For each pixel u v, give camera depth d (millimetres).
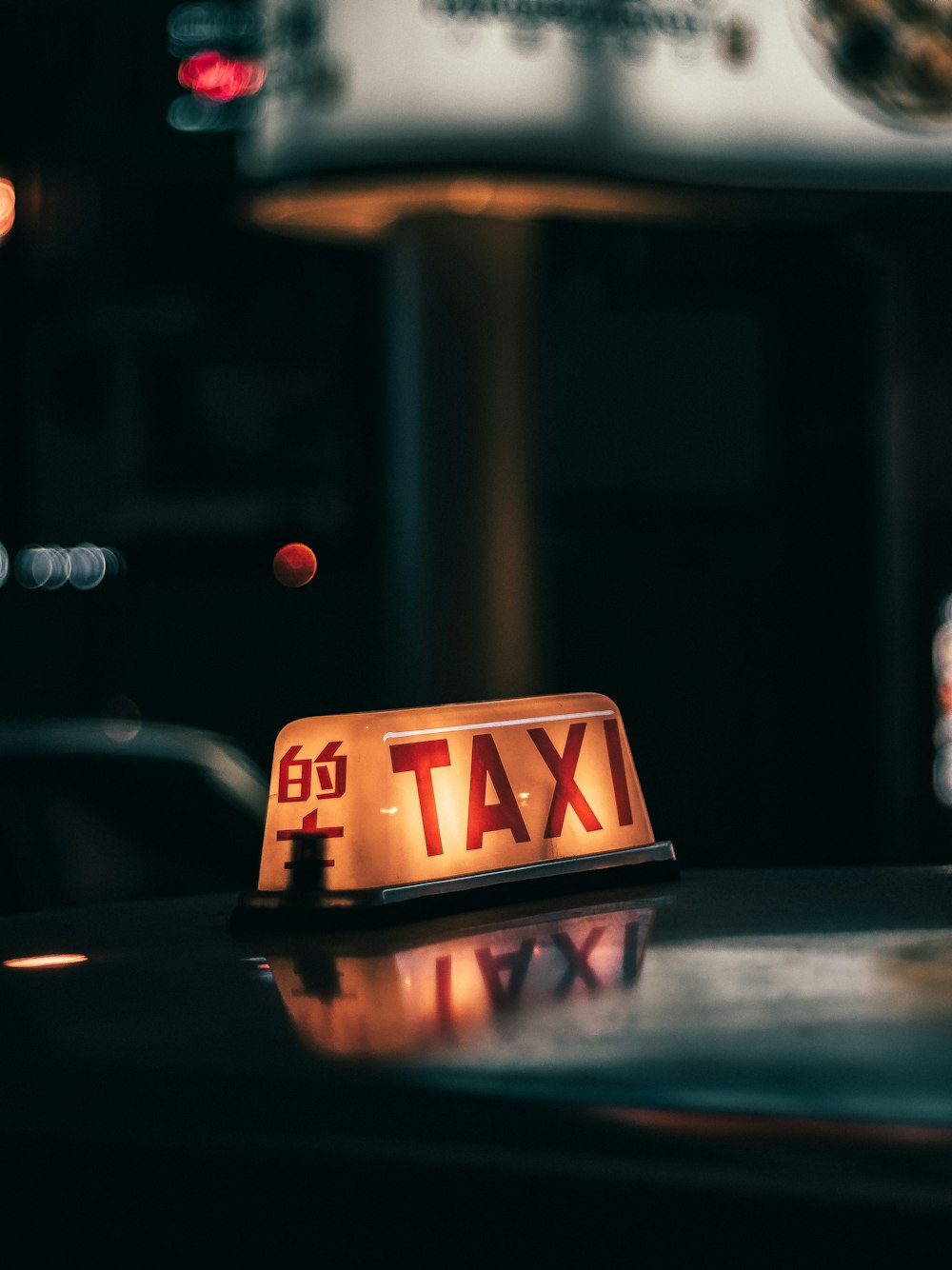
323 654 14062
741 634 12570
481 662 8891
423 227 8609
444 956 1233
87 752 4688
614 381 12297
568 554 12547
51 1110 921
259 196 8523
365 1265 835
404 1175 831
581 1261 802
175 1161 873
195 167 11352
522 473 8883
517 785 1535
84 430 13906
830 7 8281
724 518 12414
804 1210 771
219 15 9797
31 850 4363
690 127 8180
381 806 1418
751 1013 984
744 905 1402
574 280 12062
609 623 12656
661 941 1235
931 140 8414
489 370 8734
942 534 11289
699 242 11680
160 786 4652
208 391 13852
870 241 10992
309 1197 848
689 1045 922
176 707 14258
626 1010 1010
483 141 7934
